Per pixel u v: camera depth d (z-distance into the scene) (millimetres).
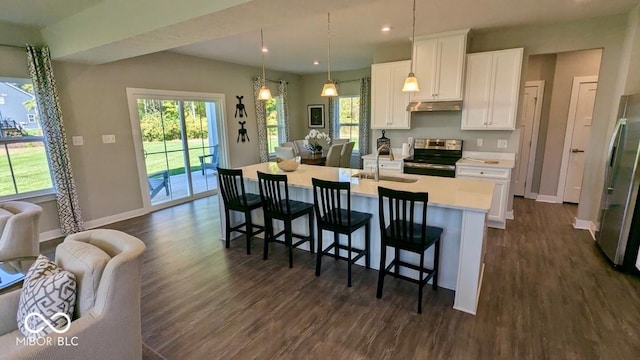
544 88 5148
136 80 4691
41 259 1720
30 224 2555
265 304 2490
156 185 5191
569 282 2721
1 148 3588
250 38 4363
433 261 2717
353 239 3180
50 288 1467
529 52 3961
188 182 5723
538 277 2814
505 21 3668
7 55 3500
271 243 3730
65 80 3957
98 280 1537
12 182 3697
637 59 3166
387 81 4750
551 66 5055
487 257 3223
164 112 5191
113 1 2957
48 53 3701
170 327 2230
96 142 4320
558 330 2123
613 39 3555
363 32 4082
